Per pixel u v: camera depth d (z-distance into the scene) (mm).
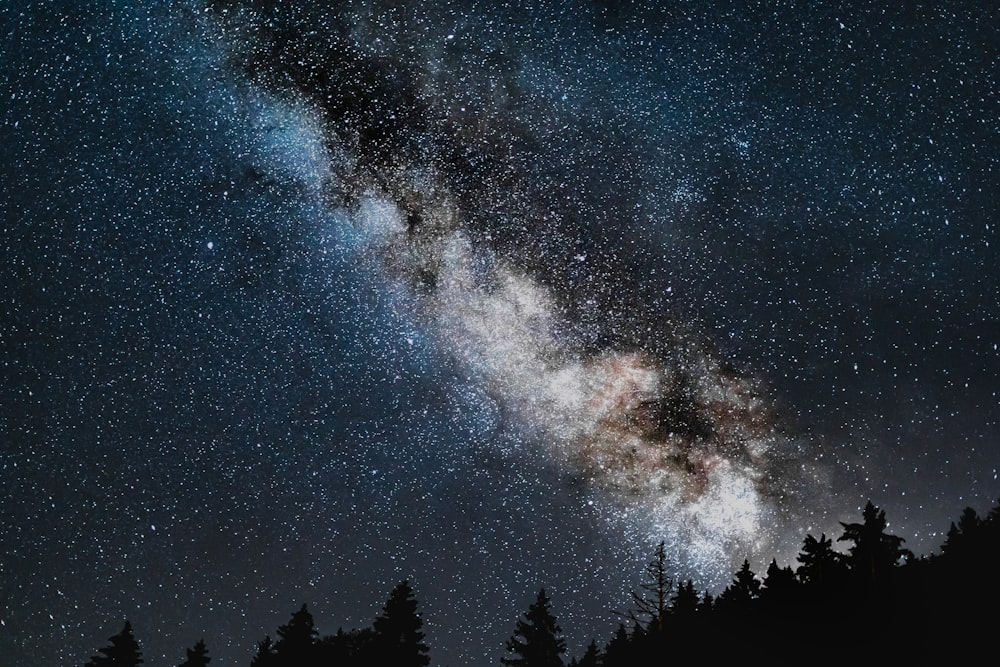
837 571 27641
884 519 27438
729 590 31922
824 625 25891
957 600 23281
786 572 28969
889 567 26859
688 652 28750
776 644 26328
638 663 30047
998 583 23094
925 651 21828
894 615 24250
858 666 22812
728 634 28469
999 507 26328
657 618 33156
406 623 35156
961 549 25688
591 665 32938
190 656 35312
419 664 34500
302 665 34875
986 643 20781
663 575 34188
